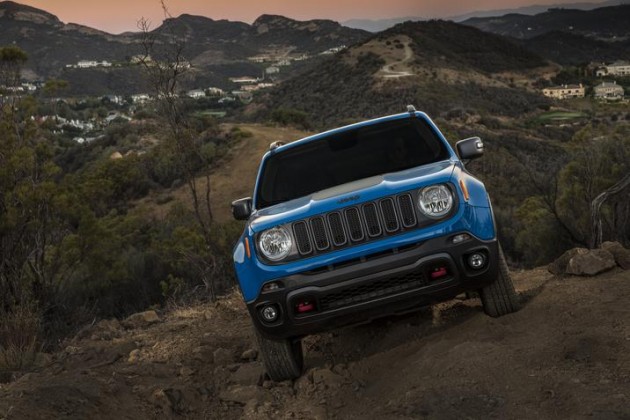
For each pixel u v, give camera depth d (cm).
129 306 1961
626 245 1325
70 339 920
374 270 497
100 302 1933
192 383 582
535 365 429
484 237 507
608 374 395
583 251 673
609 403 354
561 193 1988
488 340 498
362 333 620
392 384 473
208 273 1681
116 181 5419
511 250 2681
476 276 505
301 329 515
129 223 3128
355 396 488
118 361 671
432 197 504
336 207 507
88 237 1789
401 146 605
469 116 19525
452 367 450
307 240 509
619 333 452
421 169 561
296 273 505
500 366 436
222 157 8256
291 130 11112
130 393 543
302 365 582
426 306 520
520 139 14512
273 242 512
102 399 502
